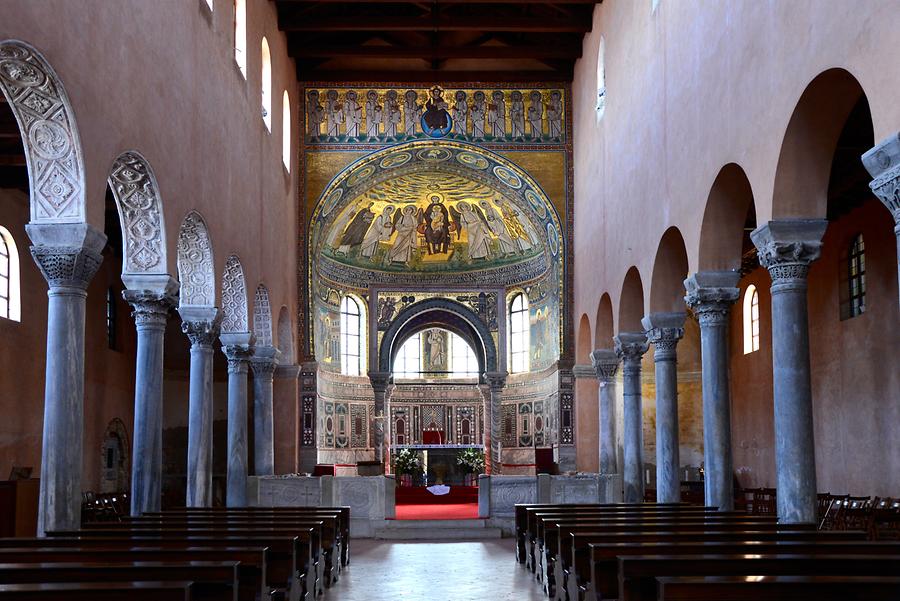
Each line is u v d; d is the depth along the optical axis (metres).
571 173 33.03
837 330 24.38
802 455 14.00
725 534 10.95
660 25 20.97
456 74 32.84
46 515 12.91
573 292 33.03
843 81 12.67
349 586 16.70
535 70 33.16
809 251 14.04
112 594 6.74
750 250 28.20
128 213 16.38
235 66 22.38
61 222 12.88
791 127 13.55
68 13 12.11
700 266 17.84
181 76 17.55
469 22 29.66
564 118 33.19
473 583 17.09
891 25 10.54
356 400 38.25
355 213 36.97
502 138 32.97
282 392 31.72
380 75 32.75
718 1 16.78
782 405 14.17
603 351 29.31
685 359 34.69
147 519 14.89
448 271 39.41
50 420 12.99
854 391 23.39
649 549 9.70
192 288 20.08
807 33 12.84
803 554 9.12
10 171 20.59
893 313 21.41
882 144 10.48
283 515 16.59
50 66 11.55
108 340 27.27
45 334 22.91
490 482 27.36
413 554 22.34
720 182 16.91
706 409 17.98
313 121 32.72
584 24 29.84
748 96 15.22
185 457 31.88
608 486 27.03
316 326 35.41
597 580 9.96
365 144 32.62
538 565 17.31
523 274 38.34
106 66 13.55
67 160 12.70
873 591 6.82
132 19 14.73
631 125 24.00
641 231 22.83
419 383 41.88
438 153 33.34
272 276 27.58
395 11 31.39
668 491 21.50
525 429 38.00
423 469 40.66
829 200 22.30
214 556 9.62
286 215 30.38
